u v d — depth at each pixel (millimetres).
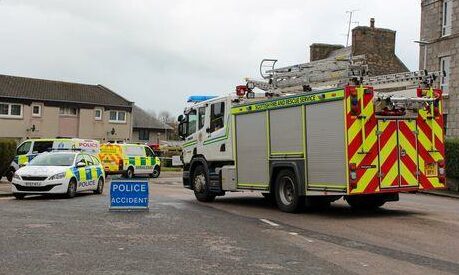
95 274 6527
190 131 16734
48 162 17609
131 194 13250
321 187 11797
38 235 9242
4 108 47719
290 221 11367
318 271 6805
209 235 9508
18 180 16406
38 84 51812
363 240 9055
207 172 15695
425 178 12172
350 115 11227
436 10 29922
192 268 6910
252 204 15156
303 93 12250
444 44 29312
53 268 6809
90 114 53156
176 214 12570
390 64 36656
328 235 9555
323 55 40688
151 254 7770
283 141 12867
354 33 36406
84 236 9242
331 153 11555
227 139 14961
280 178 13047
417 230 10094
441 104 12508
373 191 11445
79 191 17703
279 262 7320
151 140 66688
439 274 6695
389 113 11617
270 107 13250
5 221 10906
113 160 30953
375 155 11500
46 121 50031
